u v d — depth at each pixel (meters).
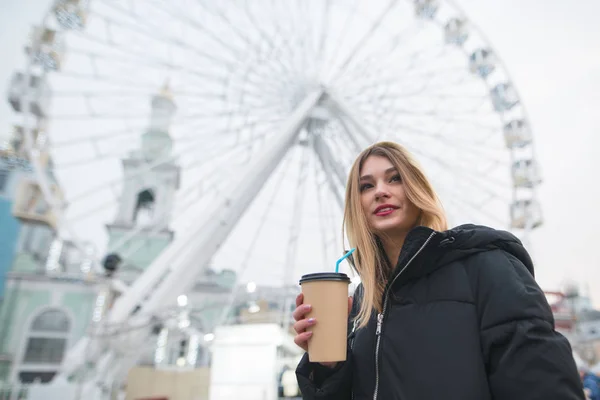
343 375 1.48
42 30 11.58
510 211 13.46
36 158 11.31
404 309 1.38
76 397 7.98
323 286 1.46
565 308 26.88
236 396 10.35
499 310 1.19
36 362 27.08
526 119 13.88
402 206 1.62
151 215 27.30
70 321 28.12
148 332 8.98
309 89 14.09
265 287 11.10
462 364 1.20
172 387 15.38
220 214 10.10
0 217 30.53
